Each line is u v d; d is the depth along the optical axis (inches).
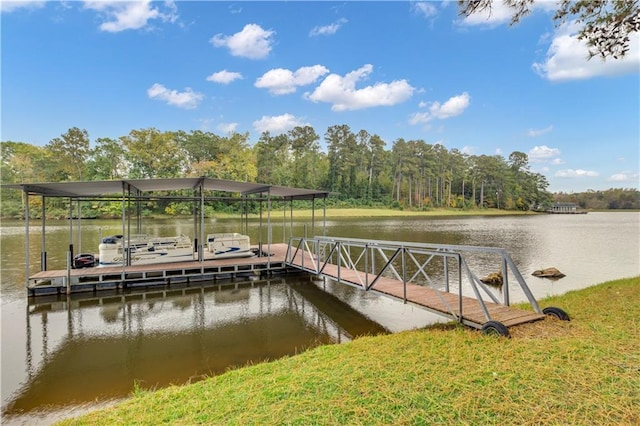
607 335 122.2
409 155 2278.5
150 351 183.3
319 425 75.6
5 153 1393.9
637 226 1277.1
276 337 203.3
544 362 100.7
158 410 95.3
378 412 79.4
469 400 81.6
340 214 1769.2
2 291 307.3
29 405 131.9
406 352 120.0
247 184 366.9
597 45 198.8
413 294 203.8
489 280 369.1
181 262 363.6
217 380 118.2
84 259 363.3
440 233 928.9
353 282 249.0
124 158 1505.9
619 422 69.9
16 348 187.5
